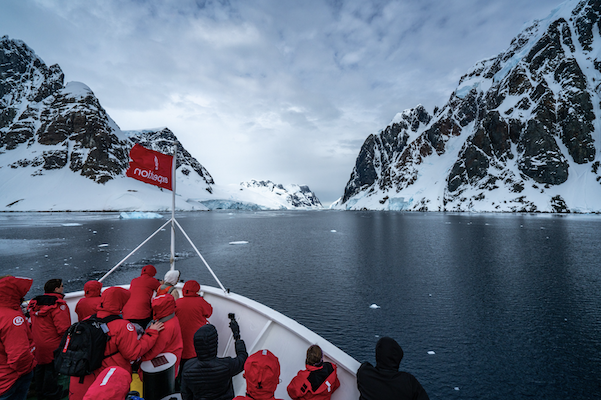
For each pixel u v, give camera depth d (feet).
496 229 173.37
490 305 47.29
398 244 120.88
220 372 10.49
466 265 77.30
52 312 14.82
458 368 29.78
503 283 59.52
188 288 16.26
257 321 17.83
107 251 105.70
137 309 15.21
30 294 55.83
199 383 10.33
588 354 32.07
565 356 31.81
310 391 10.94
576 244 109.50
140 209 554.87
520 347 33.86
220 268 76.84
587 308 45.19
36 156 630.33
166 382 12.22
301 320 41.86
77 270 75.36
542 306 46.44
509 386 26.84
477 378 28.07
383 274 69.05
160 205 594.65
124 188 622.13
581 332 37.29
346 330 38.47
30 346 12.62
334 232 179.52
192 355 15.56
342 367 12.91
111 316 12.00
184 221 302.66
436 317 42.75
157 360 12.55
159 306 13.30
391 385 10.17
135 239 141.90
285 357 15.19
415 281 62.44
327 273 70.59
